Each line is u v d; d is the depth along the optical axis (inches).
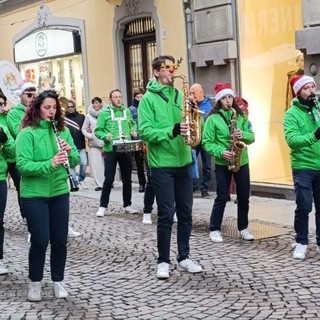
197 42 513.3
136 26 595.8
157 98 269.0
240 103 382.0
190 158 274.2
